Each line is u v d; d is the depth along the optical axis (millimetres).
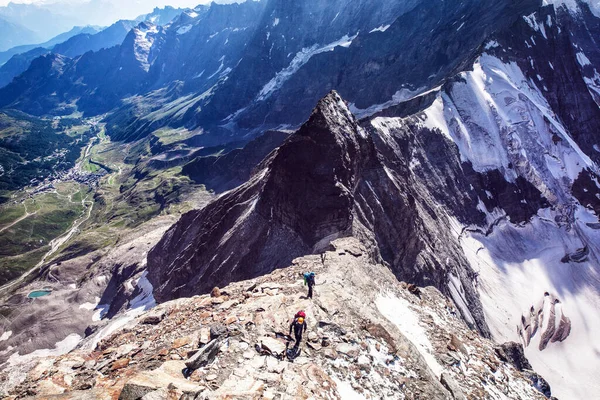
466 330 25297
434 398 15250
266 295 19969
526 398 19562
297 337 15688
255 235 48062
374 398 14242
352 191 47000
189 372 12820
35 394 12422
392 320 21938
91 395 11414
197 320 17734
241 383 12469
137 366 13852
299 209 43750
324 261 25953
